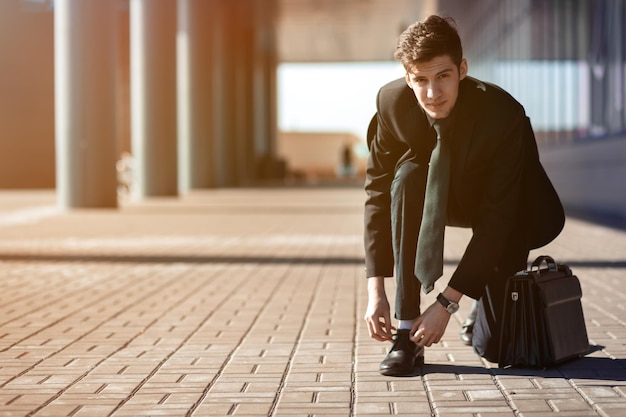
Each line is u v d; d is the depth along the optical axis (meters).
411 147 3.32
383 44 40.62
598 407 2.87
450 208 3.46
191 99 23.25
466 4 27.03
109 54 14.34
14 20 27.55
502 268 3.47
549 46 16.38
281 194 22.28
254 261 7.63
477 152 3.22
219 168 27.12
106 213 14.20
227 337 4.23
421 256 3.14
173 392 3.15
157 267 7.21
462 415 2.81
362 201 18.59
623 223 11.55
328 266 7.26
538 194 3.41
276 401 3.02
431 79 3.07
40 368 3.55
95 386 3.24
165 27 18.56
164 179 19.06
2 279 6.47
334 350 3.90
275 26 34.62
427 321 3.15
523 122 3.31
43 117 27.78
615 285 5.91
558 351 3.43
